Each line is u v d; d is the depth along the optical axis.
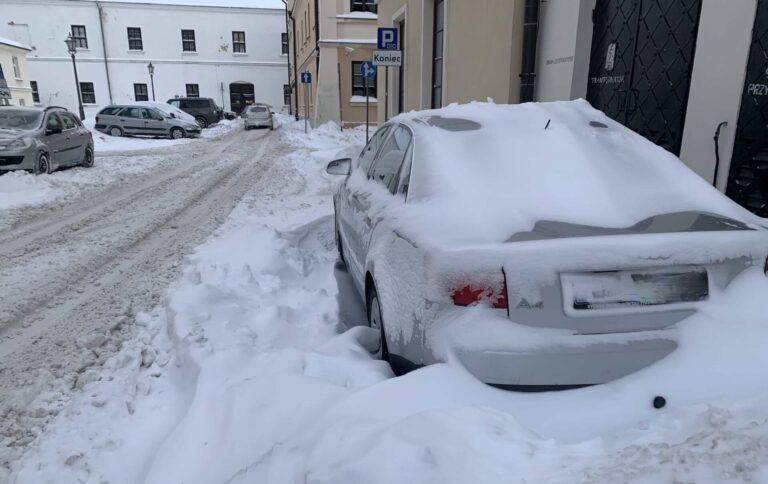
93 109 45.25
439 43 11.87
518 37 7.78
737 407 2.07
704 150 5.16
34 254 6.59
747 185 4.73
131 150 20.50
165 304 4.73
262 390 2.78
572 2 6.90
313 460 2.07
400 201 3.31
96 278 5.64
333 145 21.44
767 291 2.48
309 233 7.00
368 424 2.18
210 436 2.57
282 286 5.06
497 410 2.22
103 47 44.59
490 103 4.03
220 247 6.35
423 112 4.05
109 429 2.92
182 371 3.45
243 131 31.52
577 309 2.37
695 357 2.36
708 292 2.48
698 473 1.61
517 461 1.91
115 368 3.60
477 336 2.38
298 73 40.97
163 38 46.03
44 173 12.48
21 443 2.85
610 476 1.71
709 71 5.07
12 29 42.84
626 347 2.38
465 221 2.67
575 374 2.37
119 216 8.78
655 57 5.84
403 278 2.79
